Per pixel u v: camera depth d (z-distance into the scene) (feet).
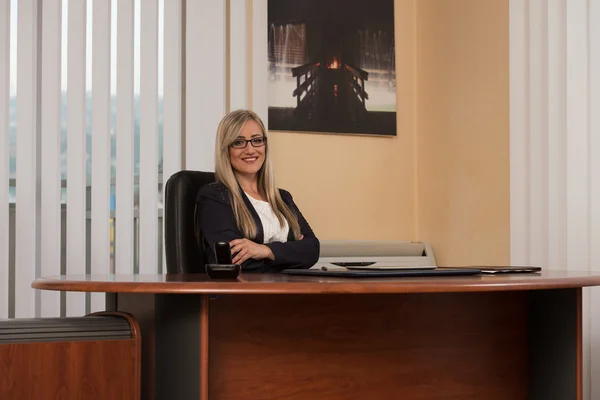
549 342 7.41
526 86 12.28
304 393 6.65
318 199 14.29
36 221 12.41
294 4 14.20
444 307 7.20
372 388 6.88
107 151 12.58
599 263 11.30
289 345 6.61
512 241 12.32
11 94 12.35
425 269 7.02
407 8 15.05
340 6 14.55
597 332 11.23
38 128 12.48
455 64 13.96
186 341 5.92
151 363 6.44
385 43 14.83
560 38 11.86
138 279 6.27
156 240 12.76
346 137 14.58
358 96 14.60
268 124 13.93
